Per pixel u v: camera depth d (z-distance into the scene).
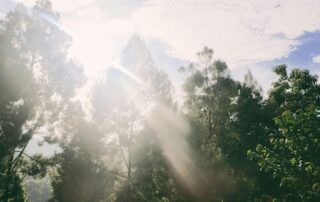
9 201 22.39
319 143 7.75
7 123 21.28
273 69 30.75
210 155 26.66
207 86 32.34
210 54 32.50
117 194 24.88
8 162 22.39
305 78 28.38
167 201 24.05
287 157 8.64
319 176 7.62
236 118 33.69
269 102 32.47
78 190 24.23
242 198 23.69
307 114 8.09
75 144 25.64
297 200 8.48
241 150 31.36
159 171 24.64
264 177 28.36
